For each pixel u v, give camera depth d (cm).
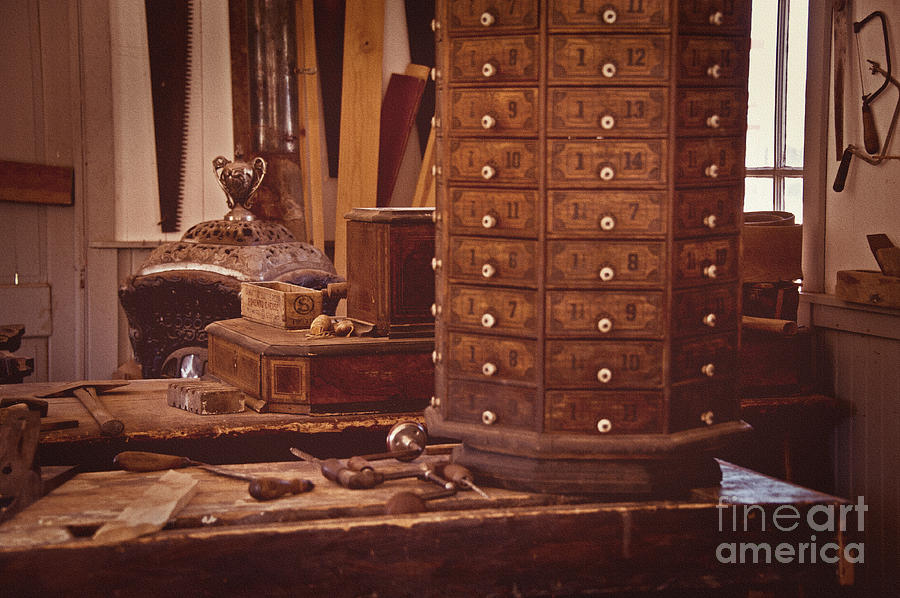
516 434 262
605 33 252
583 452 258
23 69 561
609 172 253
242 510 253
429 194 607
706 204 264
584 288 257
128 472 295
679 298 260
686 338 262
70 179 569
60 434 331
